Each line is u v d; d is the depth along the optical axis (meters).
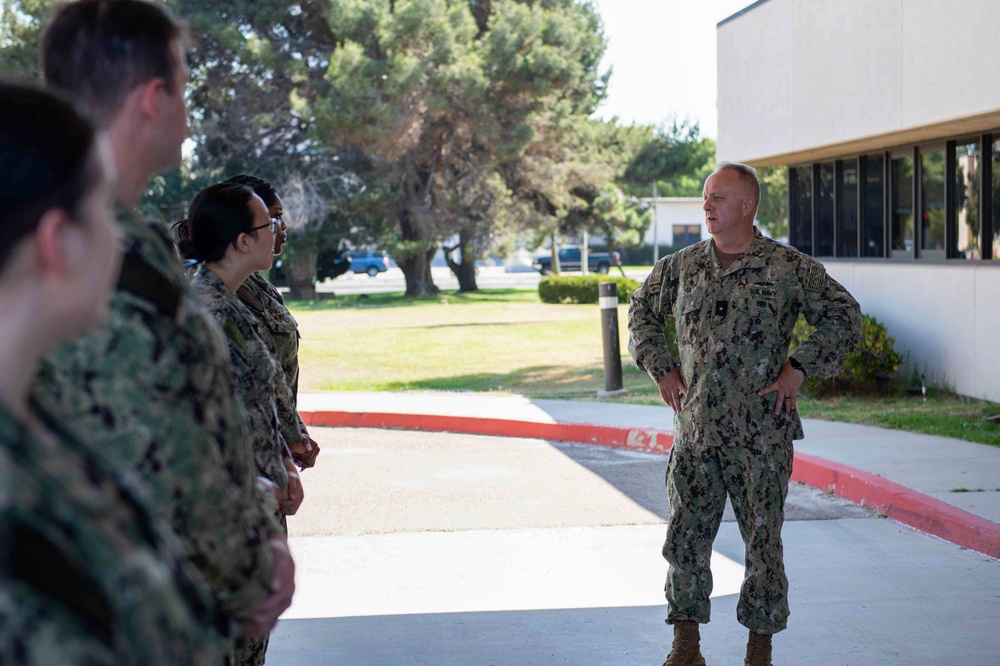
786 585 4.54
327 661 4.87
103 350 1.85
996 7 10.11
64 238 1.21
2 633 1.00
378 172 41.16
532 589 5.99
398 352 21.06
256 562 2.03
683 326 4.69
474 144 41.75
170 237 2.16
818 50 13.57
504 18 40.16
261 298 4.16
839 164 15.59
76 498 1.14
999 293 11.31
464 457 10.21
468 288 47.78
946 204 12.82
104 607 1.12
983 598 5.72
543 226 44.34
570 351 20.83
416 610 5.63
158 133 2.08
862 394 12.80
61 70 2.01
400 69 36.97
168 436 1.89
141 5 2.06
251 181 4.15
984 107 10.38
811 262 4.60
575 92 45.78
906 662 4.82
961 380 12.08
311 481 9.11
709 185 4.62
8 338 1.21
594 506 8.05
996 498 7.36
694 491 4.62
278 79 41.03
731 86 16.08
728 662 4.91
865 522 7.43
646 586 6.03
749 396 4.54
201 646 1.36
